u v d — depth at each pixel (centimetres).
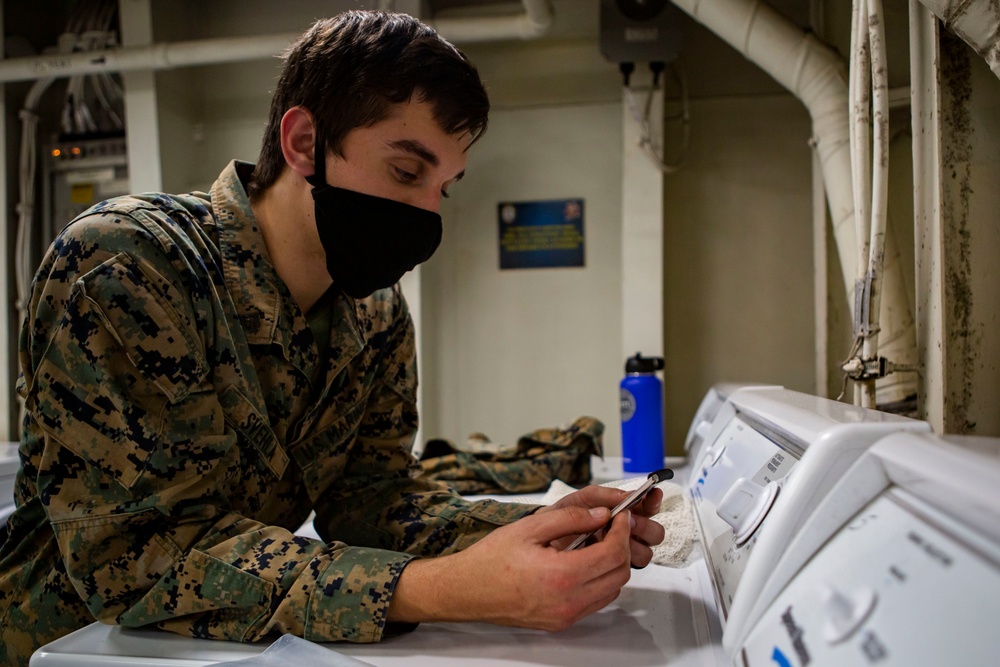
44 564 85
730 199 244
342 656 64
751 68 243
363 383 105
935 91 91
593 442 175
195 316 79
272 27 258
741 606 52
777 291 241
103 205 80
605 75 248
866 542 43
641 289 225
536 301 254
